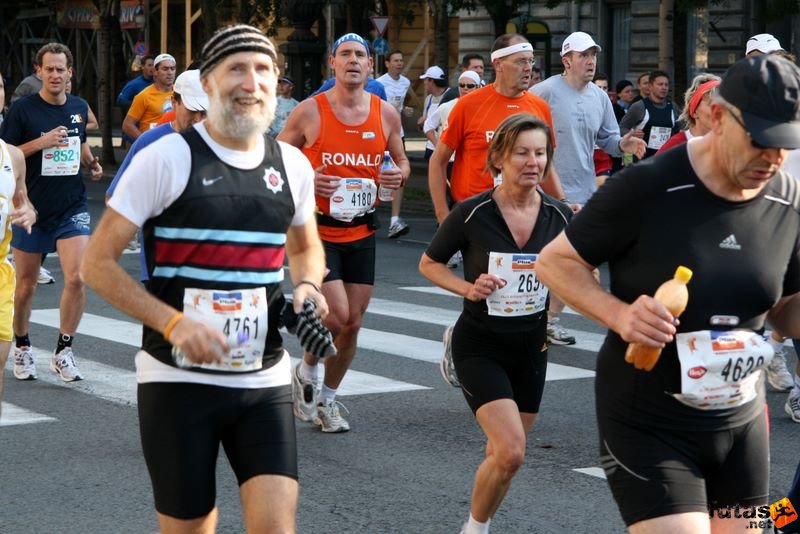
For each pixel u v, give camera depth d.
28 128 11.45
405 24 50.91
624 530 7.02
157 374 4.91
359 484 7.88
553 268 4.62
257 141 5.04
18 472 8.06
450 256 7.27
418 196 29.30
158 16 54.41
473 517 6.55
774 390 10.70
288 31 50.12
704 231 4.43
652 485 4.53
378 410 9.88
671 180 4.45
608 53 38.66
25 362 10.87
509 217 7.12
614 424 4.64
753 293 4.47
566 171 12.52
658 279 4.46
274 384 5.03
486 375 6.77
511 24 30.14
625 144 12.53
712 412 4.57
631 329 4.30
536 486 7.86
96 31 56.25
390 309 14.66
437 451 8.67
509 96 10.38
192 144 4.92
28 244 10.84
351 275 9.20
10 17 62.53
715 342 4.46
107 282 4.77
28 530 6.96
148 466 4.97
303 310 5.07
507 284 6.92
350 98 9.29
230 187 4.92
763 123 4.12
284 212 5.04
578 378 11.12
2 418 9.46
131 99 24.00
